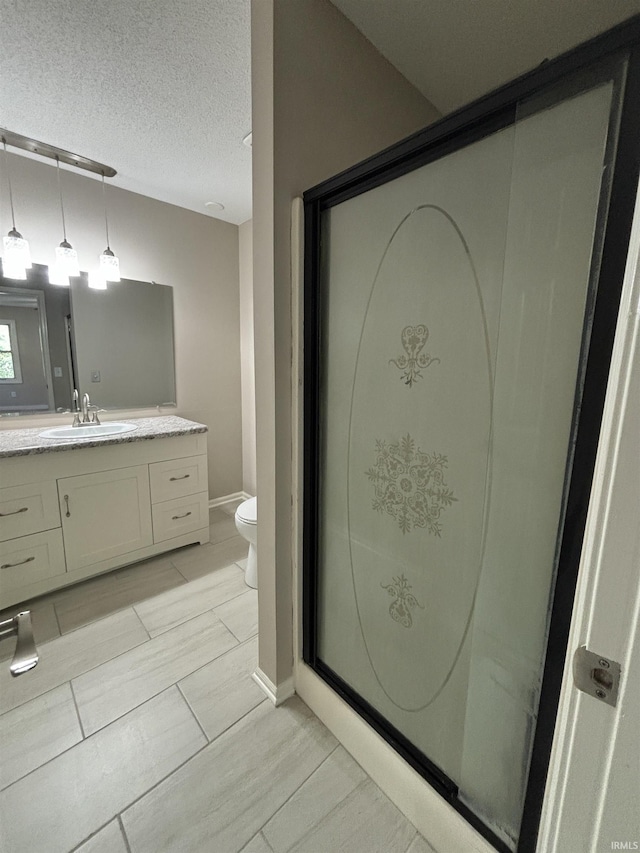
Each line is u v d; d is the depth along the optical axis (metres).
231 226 3.07
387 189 0.95
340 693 1.28
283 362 1.20
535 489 0.75
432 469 0.94
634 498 0.40
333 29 1.14
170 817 1.05
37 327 2.27
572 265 0.65
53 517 1.95
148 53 1.35
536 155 0.68
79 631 1.76
